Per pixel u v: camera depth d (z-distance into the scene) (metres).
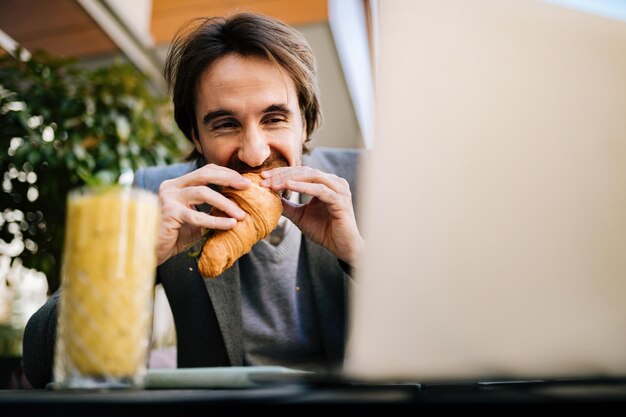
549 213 0.44
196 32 1.26
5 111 1.95
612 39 0.45
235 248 0.90
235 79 1.13
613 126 0.45
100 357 0.49
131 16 2.86
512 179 0.44
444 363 0.44
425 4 0.45
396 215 0.45
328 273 1.40
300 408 0.38
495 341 0.43
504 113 0.44
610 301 0.44
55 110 2.03
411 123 0.45
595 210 0.44
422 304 0.44
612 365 0.44
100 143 2.04
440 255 0.44
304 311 1.40
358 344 0.44
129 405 0.39
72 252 0.51
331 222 1.07
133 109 2.18
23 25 2.72
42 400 0.39
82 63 3.04
